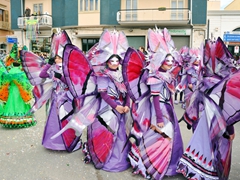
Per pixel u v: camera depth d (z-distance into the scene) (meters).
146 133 3.39
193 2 17.88
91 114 3.52
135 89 3.29
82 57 3.38
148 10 18.56
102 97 3.46
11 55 5.70
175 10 18.19
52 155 4.21
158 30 3.34
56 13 20.62
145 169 3.38
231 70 3.03
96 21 19.36
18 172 3.61
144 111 3.38
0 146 4.59
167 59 3.21
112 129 3.58
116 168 3.57
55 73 4.12
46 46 20.31
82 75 3.41
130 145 3.72
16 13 21.89
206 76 3.18
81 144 4.54
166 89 3.36
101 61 3.45
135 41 19.05
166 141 3.31
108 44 3.43
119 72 3.55
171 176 3.43
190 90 7.18
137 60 3.28
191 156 3.17
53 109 4.32
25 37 21.73
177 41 18.67
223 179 3.05
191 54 7.26
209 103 3.06
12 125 5.57
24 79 5.57
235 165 3.83
